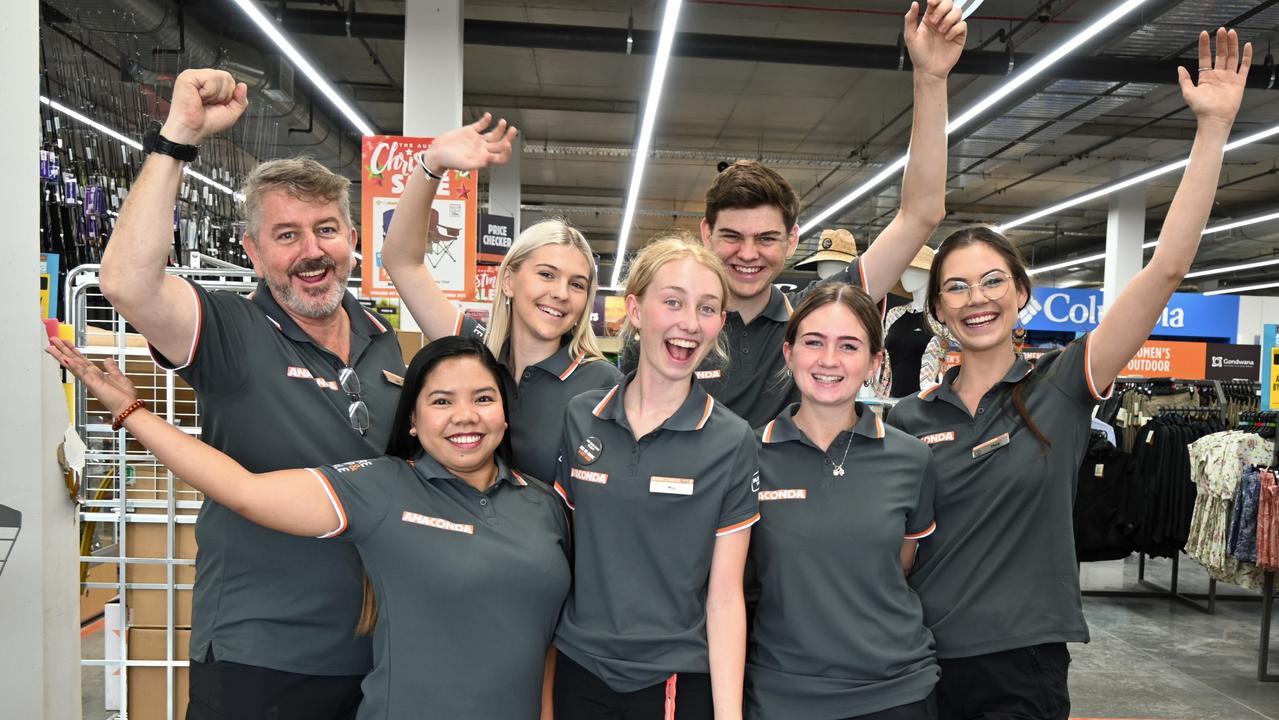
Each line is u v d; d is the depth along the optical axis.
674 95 10.22
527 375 2.01
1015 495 1.87
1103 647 4.82
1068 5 7.28
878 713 1.67
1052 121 8.87
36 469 1.59
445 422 1.62
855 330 1.77
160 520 2.44
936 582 1.91
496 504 1.66
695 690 1.62
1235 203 14.11
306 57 6.45
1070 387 1.91
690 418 1.67
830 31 8.17
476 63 9.38
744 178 2.05
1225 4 6.11
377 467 1.63
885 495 1.78
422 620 1.55
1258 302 11.89
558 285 1.97
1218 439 4.95
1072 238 17.73
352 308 1.94
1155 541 5.63
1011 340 2.00
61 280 4.41
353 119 8.28
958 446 1.95
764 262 2.09
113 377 1.55
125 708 2.49
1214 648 4.82
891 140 11.86
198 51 6.08
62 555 1.70
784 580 1.75
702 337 1.66
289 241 1.72
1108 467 5.68
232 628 1.69
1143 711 3.89
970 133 9.45
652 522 1.63
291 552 1.70
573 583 1.71
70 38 5.26
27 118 1.56
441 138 1.95
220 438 1.74
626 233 14.30
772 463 1.84
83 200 4.93
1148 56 7.42
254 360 1.71
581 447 1.71
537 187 15.55
